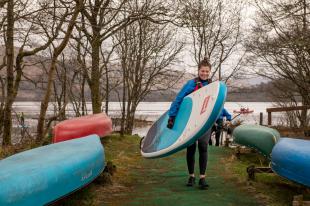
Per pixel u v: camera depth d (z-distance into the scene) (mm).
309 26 15133
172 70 19938
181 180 6473
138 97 19828
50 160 4215
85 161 4613
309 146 4801
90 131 9094
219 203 4992
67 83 14742
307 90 19406
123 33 16141
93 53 13062
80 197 5207
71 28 8961
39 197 3590
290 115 21672
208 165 7898
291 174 4633
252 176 6203
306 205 4434
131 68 17516
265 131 7879
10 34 8891
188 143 5520
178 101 6031
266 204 4934
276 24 17562
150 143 6535
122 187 5984
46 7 8219
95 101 13430
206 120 5309
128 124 17719
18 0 8961
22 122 13125
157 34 18703
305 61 18375
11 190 3266
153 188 5910
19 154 4629
